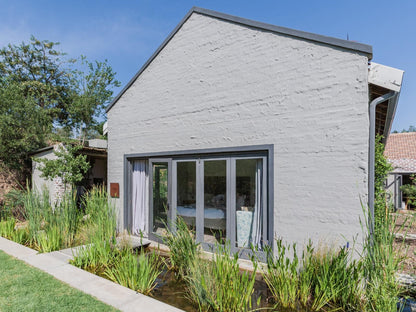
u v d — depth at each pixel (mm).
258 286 3818
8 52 20594
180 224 4801
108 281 3742
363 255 3586
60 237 5578
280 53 4516
